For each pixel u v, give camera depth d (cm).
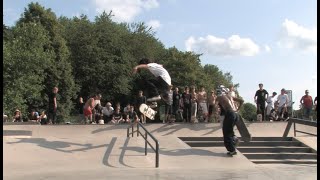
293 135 1617
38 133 1557
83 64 4809
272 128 1703
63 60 4397
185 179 831
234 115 1208
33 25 3531
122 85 4856
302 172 966
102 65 4806
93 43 4853
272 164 1255
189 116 1739
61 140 1363
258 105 1850
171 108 1694
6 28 3634
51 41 4391
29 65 3148
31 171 955
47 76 4200
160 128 1636
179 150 1271
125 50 5056
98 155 1167
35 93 3291
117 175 884
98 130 1603
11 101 3080
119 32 5275
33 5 4488
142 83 1262
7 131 1455
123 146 1281
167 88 1242
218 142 1468
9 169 977
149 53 5562
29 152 1184
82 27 4981
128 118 1942
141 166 1050
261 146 1451
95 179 830
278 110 2006
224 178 849
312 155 1341
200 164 1103
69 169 991
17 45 3197
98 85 4869
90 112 1755
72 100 4800
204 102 1817
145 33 5678
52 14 4553
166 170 980
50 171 957
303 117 1977
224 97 1220
